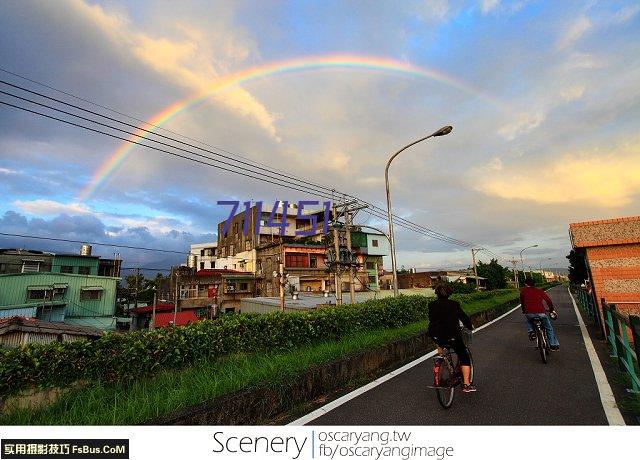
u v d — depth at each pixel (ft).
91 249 117.70
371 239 148.25
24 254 101.09
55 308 85.05
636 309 29.04
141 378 15.75
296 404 15.28
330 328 27.32
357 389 17.40
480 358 24.18
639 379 15.24
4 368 12.45
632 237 30.40
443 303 16.60
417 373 20.31
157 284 172.04
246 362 18.06
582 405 14.05
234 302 121.90
